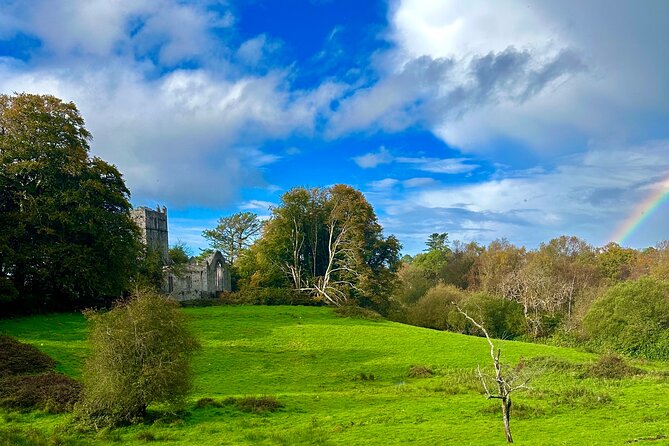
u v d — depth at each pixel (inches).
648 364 1908.2
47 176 2161.7
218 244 5113.2
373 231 3538.4
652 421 935.7
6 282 1895.9
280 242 3526.1
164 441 894.4
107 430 946.7
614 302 2287.2
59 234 2124.8
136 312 1045.8
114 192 2373.3
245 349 1946.4
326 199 3668.8
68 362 1466.5
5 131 2166.6
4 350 1366.9
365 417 1050.7
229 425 992.2
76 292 2256.4
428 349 2049.7
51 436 887.7
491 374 1529.3
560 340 2541.8
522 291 3157.0
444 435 882.8
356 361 1844.2
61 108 2273.6
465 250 5093.5
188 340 1093.1
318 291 3346.5
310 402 1224.8
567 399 1139.9
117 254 2258.9
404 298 3799.2
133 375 1003.3
